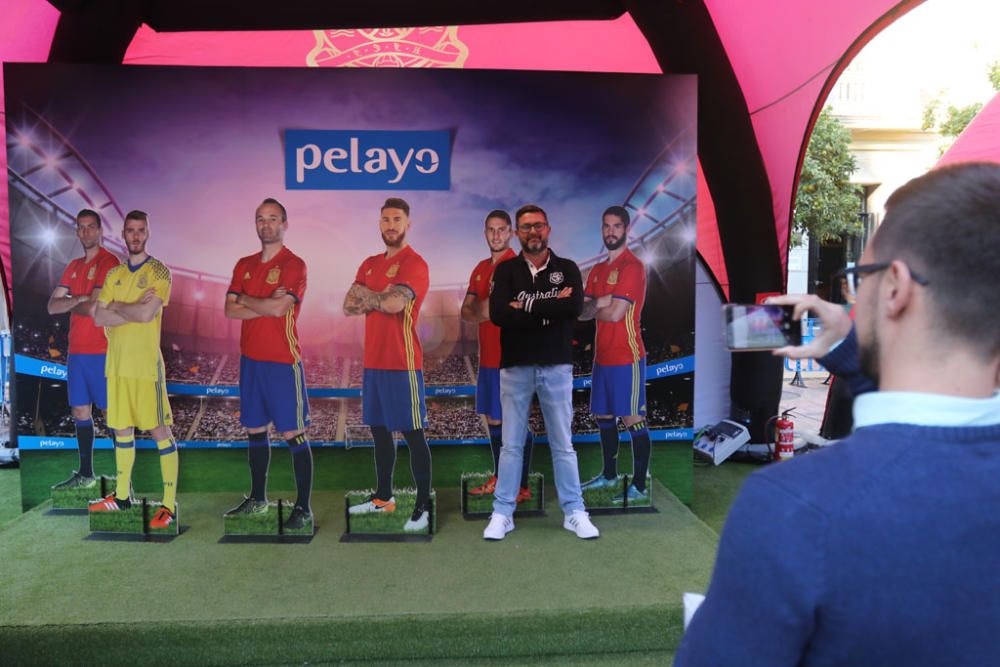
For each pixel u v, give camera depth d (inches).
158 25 156.1
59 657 89.9
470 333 145.8
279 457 149.2
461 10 156.2
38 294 138.0
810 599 22.5
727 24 153.5
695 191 144.9
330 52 173.5
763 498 24.4
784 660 23.3
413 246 142.3
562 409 124.5
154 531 124.2
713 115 160.9
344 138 140.6
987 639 22.1
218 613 93.4
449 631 92.6
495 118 141.8
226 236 139.7
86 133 136.4
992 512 22.4
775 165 172.9
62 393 140.3
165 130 137.9
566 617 94.1
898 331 25.7
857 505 22.8
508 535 124.6
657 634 95.6
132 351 125.0
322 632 91.4
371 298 135.9
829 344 35.1
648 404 148.6
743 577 24.0
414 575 106.8
